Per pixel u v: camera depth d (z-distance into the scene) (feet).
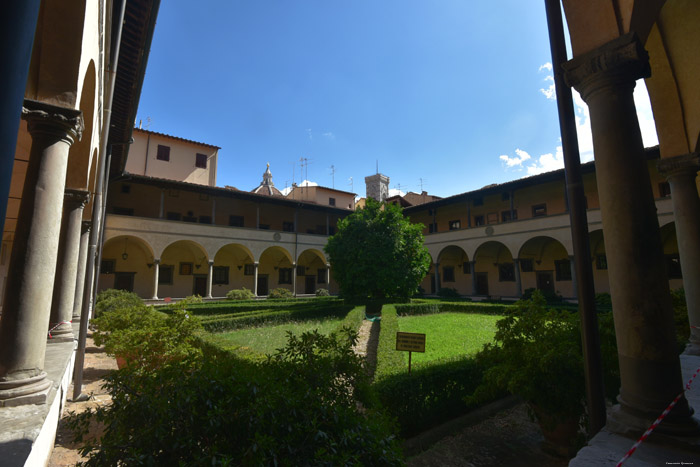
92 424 17.78
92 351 36.32
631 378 10.57
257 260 89.51
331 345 11.21
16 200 40.96
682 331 26.43
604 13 11.96
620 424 10.41
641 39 12.57
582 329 11.66
